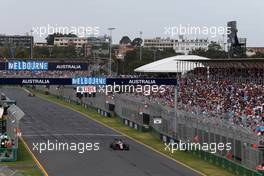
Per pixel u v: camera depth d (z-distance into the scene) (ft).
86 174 166.91
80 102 446.19
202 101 274.57
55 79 212.23
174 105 248.32
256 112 219.61
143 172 171.01
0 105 245.04
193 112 234.38
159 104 269.44
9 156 188.55
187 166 181.98
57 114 373.61
